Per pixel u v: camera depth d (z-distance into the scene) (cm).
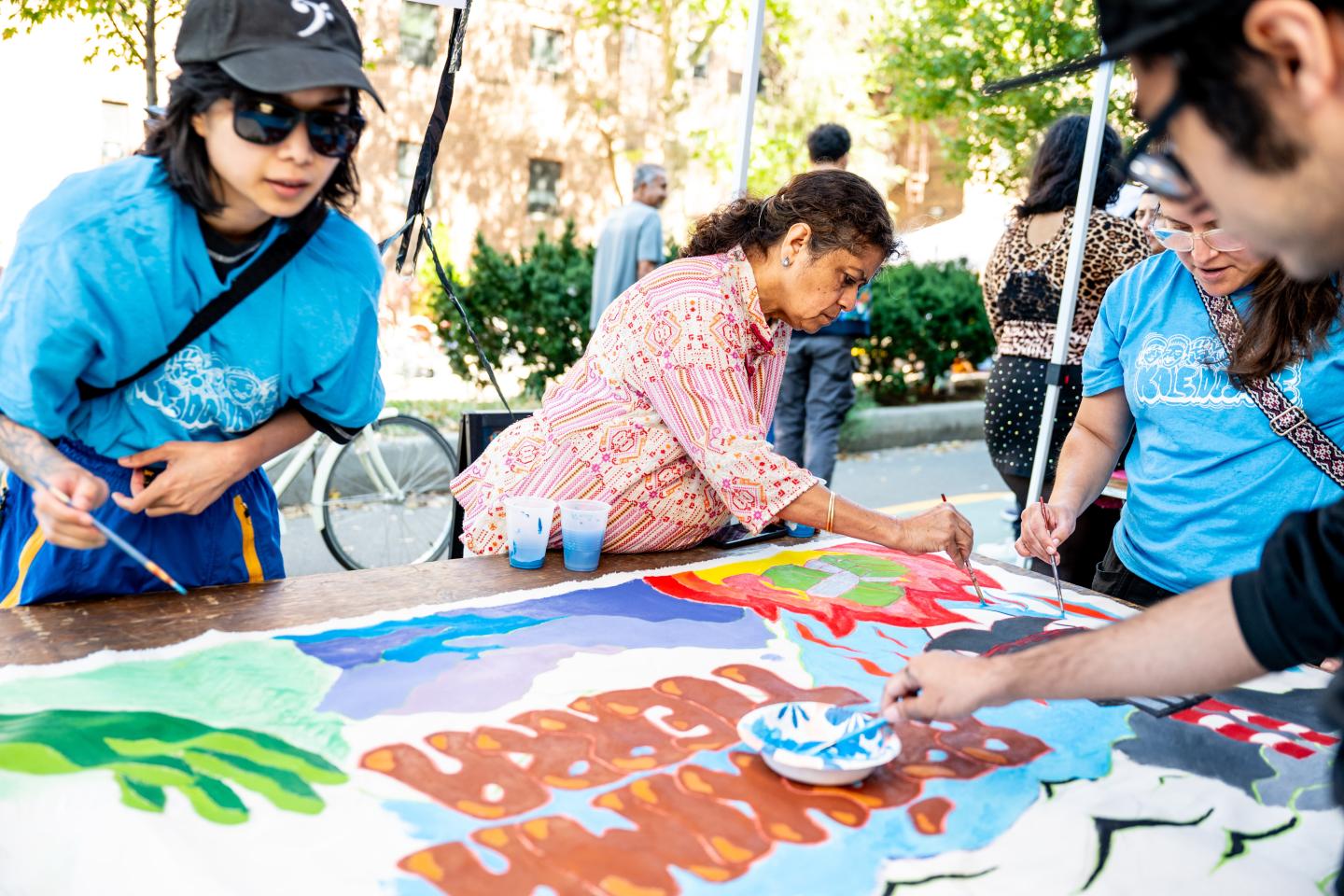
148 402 169
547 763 127
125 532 175
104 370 161
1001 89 106
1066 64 98
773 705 144
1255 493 199
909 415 888
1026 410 392
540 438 218
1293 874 117
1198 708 159
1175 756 143
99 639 152
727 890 106
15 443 154
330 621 166
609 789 122
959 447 884
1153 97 92
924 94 1010
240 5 143
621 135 1625
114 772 117
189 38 146
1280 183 85
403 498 520
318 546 510
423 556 514
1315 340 184
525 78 1555
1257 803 132
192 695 137
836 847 115
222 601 170
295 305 171
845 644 175
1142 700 160
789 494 192
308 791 117
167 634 155
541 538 199
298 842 108
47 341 150
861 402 905
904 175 1470
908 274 936
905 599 201
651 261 628
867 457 823
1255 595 102
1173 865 117
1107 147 375
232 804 114
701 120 1606
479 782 122
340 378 181
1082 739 146
